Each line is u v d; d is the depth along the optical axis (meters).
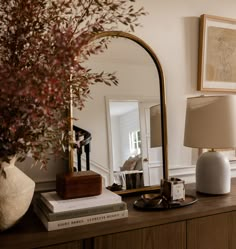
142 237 1.01
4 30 0.94
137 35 1.60
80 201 1.00
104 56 1.46
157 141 1.55
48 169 1.41
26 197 0.94
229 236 1.17
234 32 1.85
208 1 1.81
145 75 1.55
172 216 1.06
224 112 1.31
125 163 1.48
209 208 1.15
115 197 1.04
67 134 1.04
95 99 1.44
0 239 0.88
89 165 1.41
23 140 0.90
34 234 0.91
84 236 0.92
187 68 1.74
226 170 1.39
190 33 1.75
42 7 0.97
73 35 0.92
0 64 0.87
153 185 1.52
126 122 1.50
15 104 0.82
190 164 1.75
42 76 0.81
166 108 1.64
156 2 1.66
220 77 1.81
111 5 1.21
